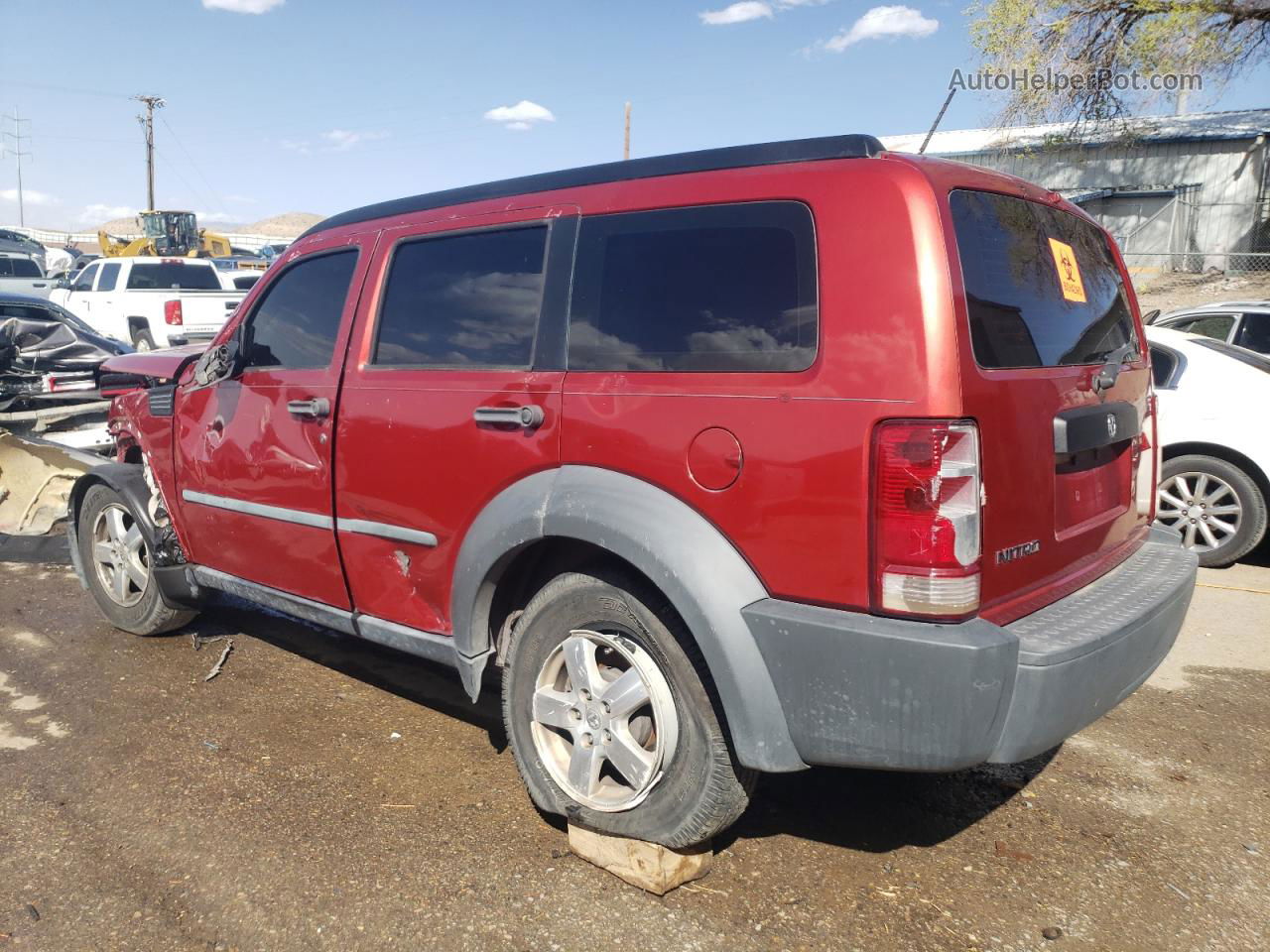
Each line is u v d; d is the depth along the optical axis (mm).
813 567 2418
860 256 2408
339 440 3494
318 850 3014
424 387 3236
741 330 2582
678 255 2756
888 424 2312
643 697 2758
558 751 3047
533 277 3078
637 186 2904
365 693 4270
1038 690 2355
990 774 3590
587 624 2883
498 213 3225
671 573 2545
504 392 3008
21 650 4758
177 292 15109
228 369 3934
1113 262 3525
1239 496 5938
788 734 2502
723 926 2674
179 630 5039
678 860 2809
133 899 2770
